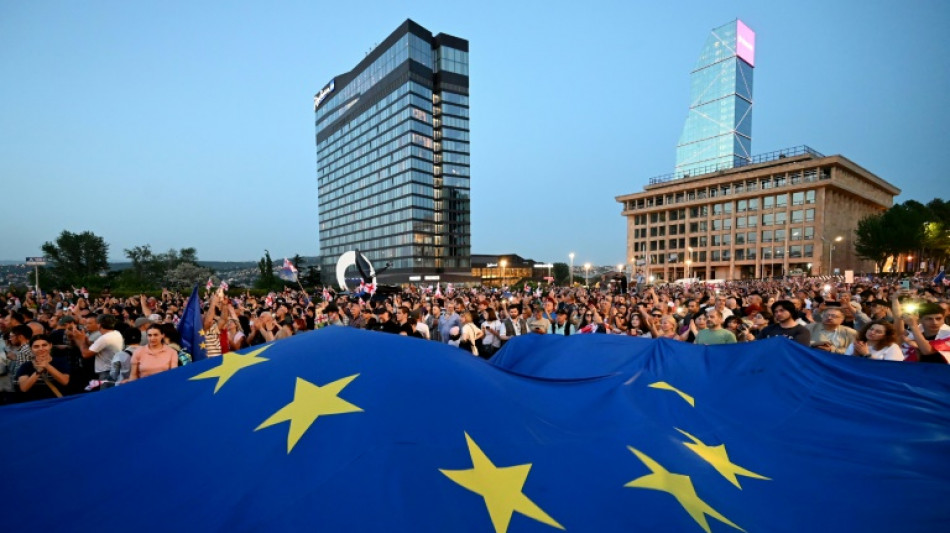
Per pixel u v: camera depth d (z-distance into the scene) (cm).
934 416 264
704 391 326
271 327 793
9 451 153
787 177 7619
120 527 130
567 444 192
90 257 6844
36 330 620
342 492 142
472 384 205
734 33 13012
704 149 13650
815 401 299
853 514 175
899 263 7175
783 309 540
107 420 169
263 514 135
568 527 148
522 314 948
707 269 8606
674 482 183
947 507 176
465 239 9431
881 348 459
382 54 9238
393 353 212
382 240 9325
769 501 184
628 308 1005
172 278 7288
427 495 145
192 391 184
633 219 10044
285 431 163
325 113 11681
